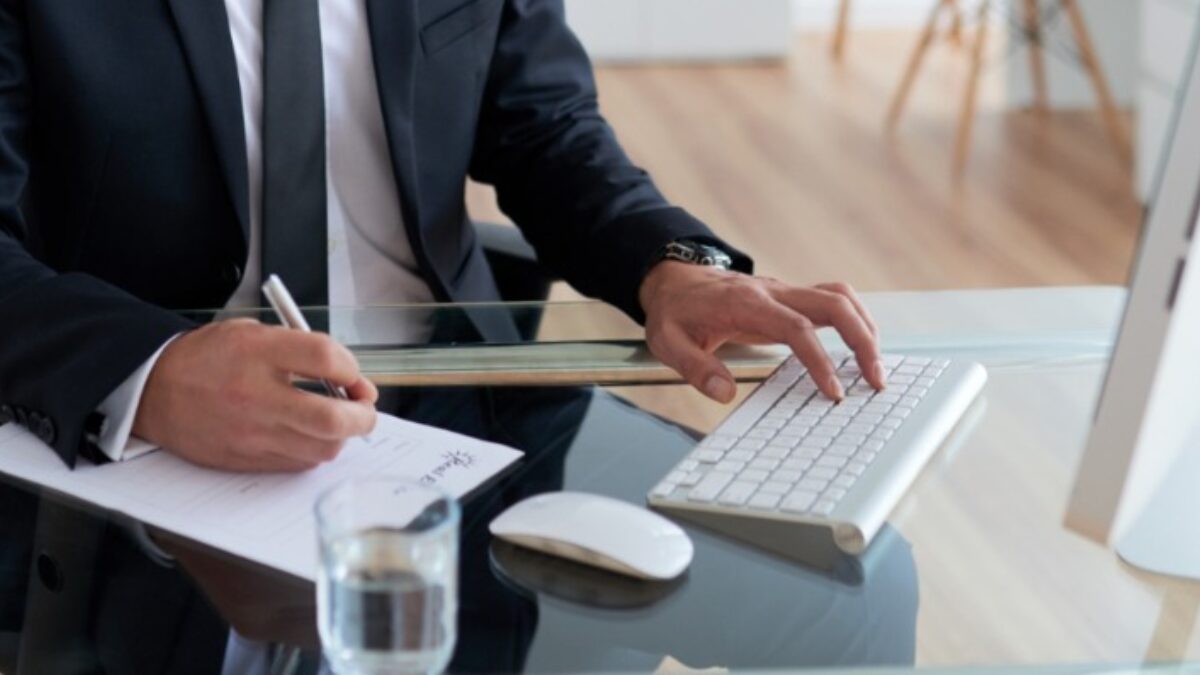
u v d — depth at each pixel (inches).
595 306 55.0
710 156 175.5
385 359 49.6
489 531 39.4
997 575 39.0
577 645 35.1
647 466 43.3
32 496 41.3
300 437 41.1
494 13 63.5
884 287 139.6
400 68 60.2
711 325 50.7
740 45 216.7
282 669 34.3
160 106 56.4
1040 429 46.9
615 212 60.3
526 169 65.1
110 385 42.6
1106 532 37.1
